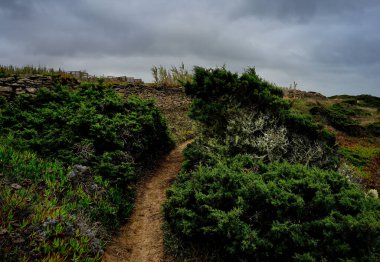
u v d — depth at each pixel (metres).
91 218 6.44
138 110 12.20
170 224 6.99
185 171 9.09
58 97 11.00
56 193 6.68
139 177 9.58
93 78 19.03
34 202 5.87
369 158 14.30
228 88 11.62
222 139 10.45
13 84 12.67
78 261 5.06
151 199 8.57
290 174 7.28
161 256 6.23
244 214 6.36
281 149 9.92
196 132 11.39
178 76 23.09
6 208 5.39
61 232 5.39
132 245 6.57
